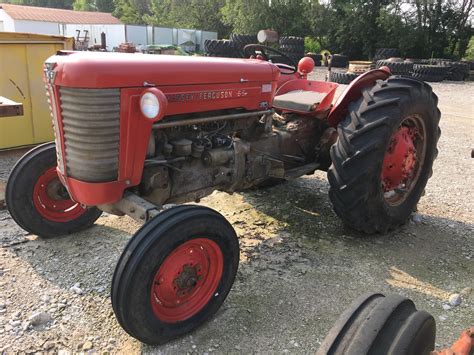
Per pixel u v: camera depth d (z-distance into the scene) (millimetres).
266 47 4176
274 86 3402
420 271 3217
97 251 3332
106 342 2434
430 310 2771
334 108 3668
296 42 17594
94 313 2650
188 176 3014
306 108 3830
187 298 2551
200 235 2424
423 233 3824
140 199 2588
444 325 2631
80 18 42219
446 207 4410
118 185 2561
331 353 1439
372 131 3260
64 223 3514
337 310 2746
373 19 26656
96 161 2443
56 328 2514
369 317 1493
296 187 4816
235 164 3221
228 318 2658
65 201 3547
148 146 2707
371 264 3281
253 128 3488
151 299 2318
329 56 5055
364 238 3684
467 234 3824
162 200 2910
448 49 27141
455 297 2852
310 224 3922
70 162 2523
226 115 3113
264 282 3018
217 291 2615
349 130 3359
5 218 3885
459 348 1534
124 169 2543
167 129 2857
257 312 2713
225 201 4375
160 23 45094
